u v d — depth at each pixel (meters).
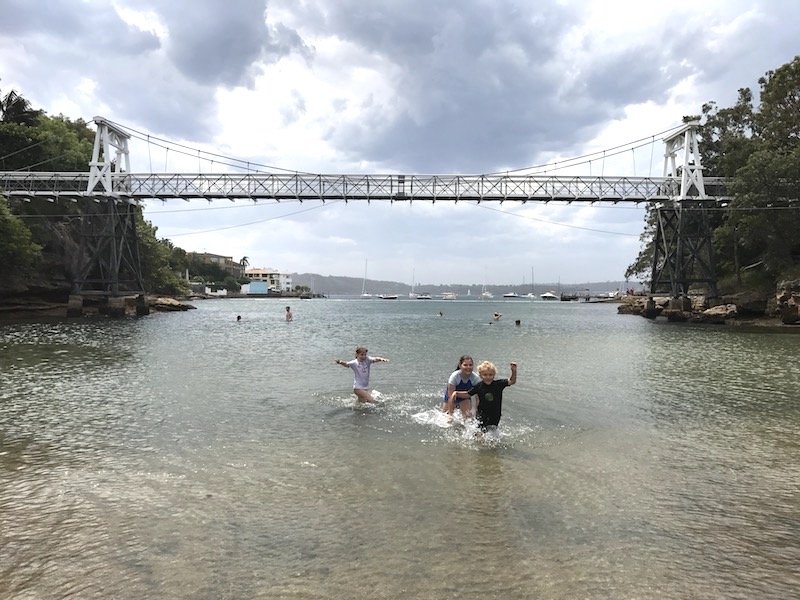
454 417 9.01
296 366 16.02
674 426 8.88
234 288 169.25
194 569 4.13
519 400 10.91
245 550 4.45
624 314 67.25
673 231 51.88
